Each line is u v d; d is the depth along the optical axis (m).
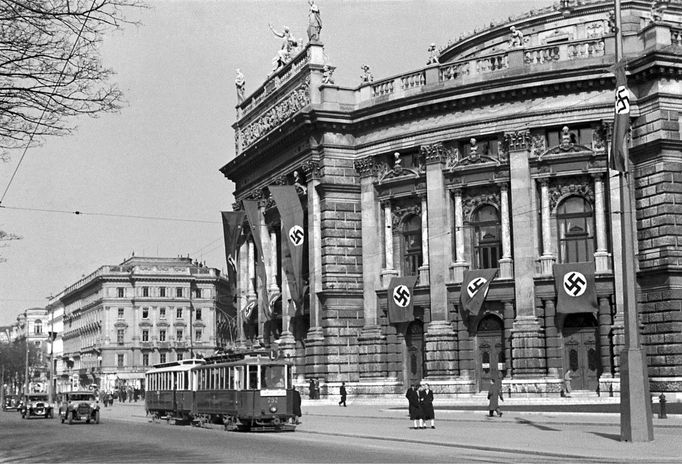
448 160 64.31
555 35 72.12
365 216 68.25
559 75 59.53
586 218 60.12
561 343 59.44
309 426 45.03
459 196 63.88
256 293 84.56
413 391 41.38
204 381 51.16
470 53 77.06
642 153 57.00
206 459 28.77
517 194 60.75
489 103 62.19
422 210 65.25
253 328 83.62
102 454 31.98
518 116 61.09
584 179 60.12
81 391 65.06
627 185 33.62
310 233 69.31
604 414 45.91
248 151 79.44
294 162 72.69
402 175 66.69
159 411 61.25
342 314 67.44
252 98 83.06
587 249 59.91
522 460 26.67
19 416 92.38
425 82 65.25
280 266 79.00
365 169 68.31
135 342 169.12
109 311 169.38
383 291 67.06
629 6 70.31
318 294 68.00
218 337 177.75
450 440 33.78
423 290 64.69
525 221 60.47
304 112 68.12
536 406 52.72
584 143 59.94
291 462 26.98
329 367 66.56
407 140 65.81
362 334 67.50
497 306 61.69
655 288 55.69
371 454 29.50
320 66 70.12
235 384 45.62
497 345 61.81
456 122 63.44
